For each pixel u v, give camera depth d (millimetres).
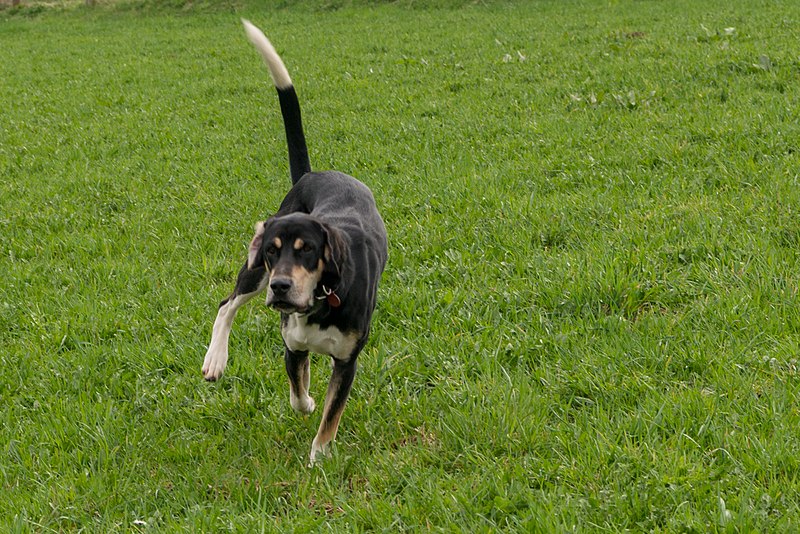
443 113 12906
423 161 10367
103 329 6566
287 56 20656
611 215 7684
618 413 4742
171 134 13242
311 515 4195
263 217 8883
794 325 5477
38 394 5680
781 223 6934
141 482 4742
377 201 8945
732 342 5344
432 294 6543
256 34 6195
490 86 14570
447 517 4008
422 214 8430
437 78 15961
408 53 19453
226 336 5129
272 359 5988
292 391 5203
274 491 4555
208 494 4629
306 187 6016
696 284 6207
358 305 4766
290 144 6492
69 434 5188
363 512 4156
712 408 4617
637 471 4180
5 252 8578
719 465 4215
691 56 14422
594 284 6246
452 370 5508
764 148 9055
